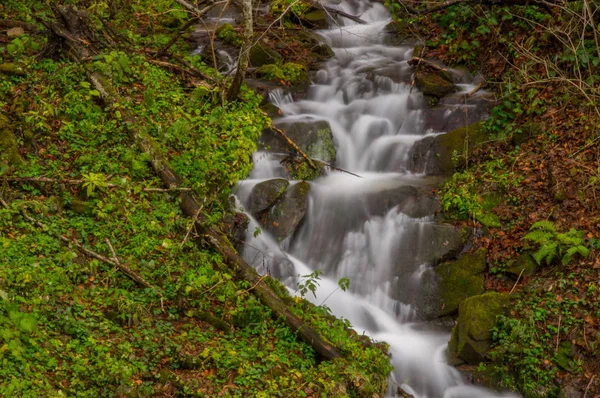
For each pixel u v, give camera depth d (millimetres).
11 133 10266
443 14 15812
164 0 16125
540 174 11211
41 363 7051
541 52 13367
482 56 14367
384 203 11422
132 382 7320
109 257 9117
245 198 11242
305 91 14094
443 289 10344
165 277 9141
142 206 9984
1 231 8789
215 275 9125
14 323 7117
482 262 10398
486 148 12117
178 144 11305
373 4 18906
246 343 8492
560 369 8898
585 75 12594
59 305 7965
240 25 16203
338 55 15758
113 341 7785
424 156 12438
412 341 9930
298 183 11539
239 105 12477
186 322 8625
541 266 10125
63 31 12438
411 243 10836
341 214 11391
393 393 8820
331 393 7789
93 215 9688
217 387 7562
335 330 8781
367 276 10953
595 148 11242
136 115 11438
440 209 11148
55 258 8562
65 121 11055
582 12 12938
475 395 9008
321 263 11133
